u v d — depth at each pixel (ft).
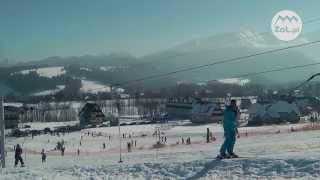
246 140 128.67
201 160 52.19
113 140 374.63
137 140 342.64
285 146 74.08
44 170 58.65
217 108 490.90
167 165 51.78
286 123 386.52
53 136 430.61
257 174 43.83
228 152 52.85
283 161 46.73
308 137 112.06
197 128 424.46
